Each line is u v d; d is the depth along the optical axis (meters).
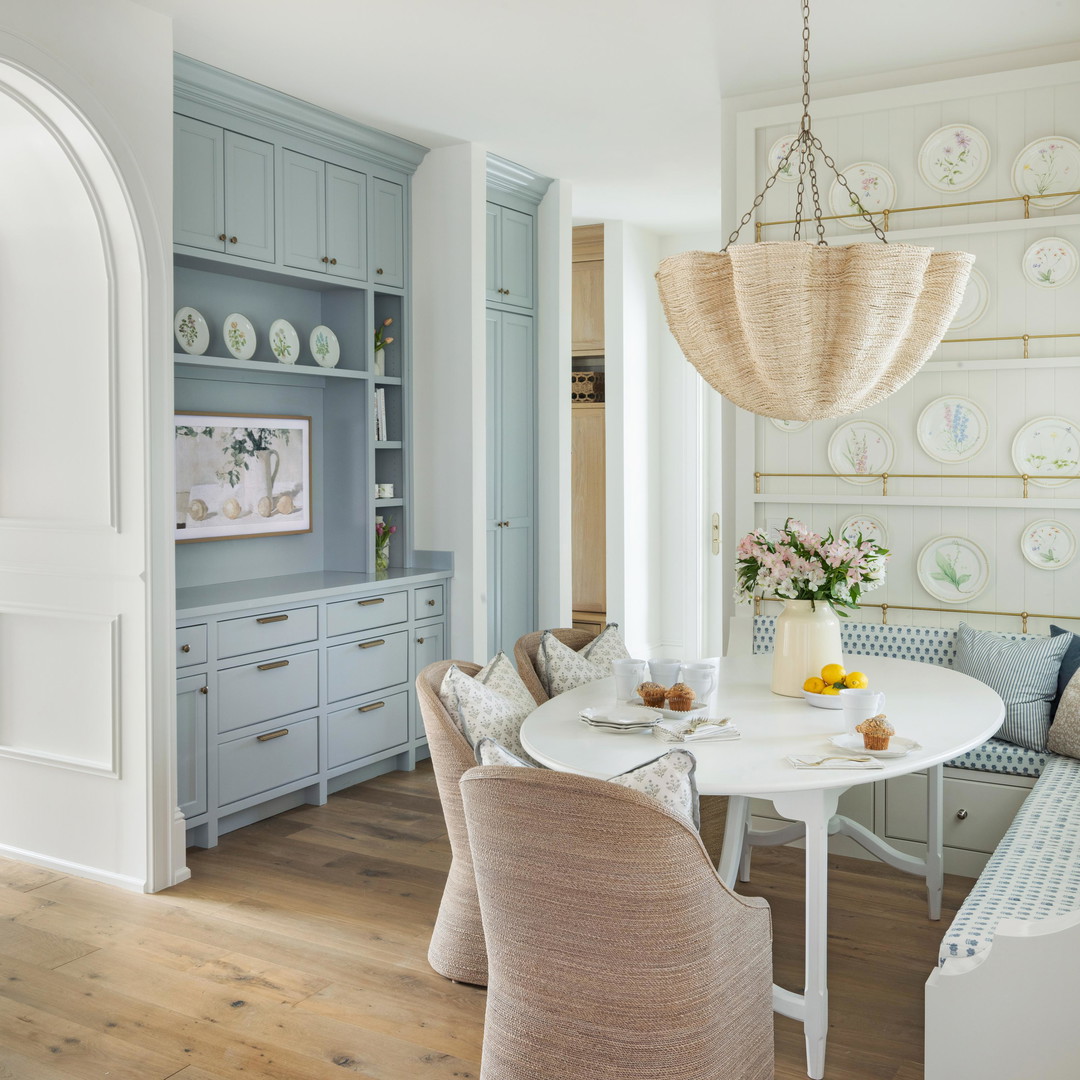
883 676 3.23
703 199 6.10
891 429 4.07
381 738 4.60
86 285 3.38
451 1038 2.51
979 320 3.89
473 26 3.57
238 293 4.39
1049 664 3.50
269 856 3.71
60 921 3.17
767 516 4.32
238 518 4.44
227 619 3.79
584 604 6.96
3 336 3.58
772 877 3.57
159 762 3.39
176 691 3.53
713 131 4.79
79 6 3.09
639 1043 1.87
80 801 3.53
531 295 5.63
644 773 2.03
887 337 2.38
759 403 2.66
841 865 3.67
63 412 3.48
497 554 5.41
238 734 3.86
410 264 5.01
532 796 1.83
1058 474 3.79
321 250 4.45
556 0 3.39
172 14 3.40
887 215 4.02
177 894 3.38
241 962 2.91
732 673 3.33
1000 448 3.89
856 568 2.83
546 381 5.70
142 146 3.27
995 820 3.47
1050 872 2.36
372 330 4.74
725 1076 1.95
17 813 3.69
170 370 3.36
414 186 5.02
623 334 6.71
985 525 3.93
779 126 4.20
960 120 3.91
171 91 3.38
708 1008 1.90
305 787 4.24
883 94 3.99
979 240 3.88
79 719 3.52
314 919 3.19
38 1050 2.47
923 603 4.05
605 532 6.86
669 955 1.84
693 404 7.18
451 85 4.14
